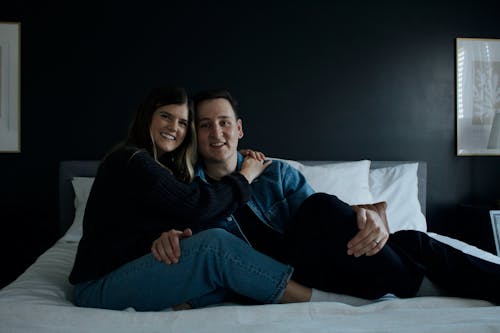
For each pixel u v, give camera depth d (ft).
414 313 3.27
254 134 8.97
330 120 9.18
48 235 8.64
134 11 8.71
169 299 3.90
